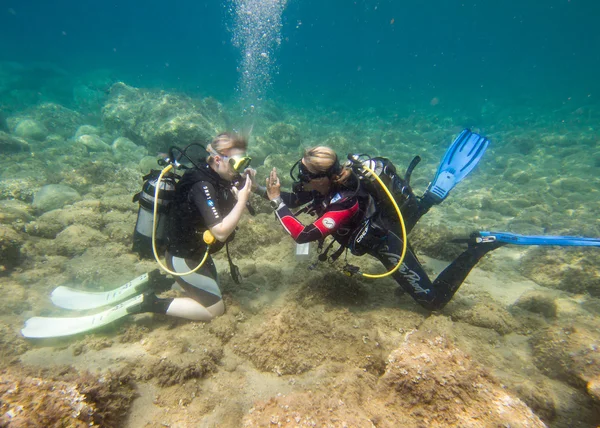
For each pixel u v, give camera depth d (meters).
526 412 1.83
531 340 2.97
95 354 2.64
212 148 2.66
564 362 2.58
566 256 4.25
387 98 26.39
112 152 8.98
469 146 4.06
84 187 6.23
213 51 66.31
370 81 39.97
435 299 3.15
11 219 4.44
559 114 17.44
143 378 2.38
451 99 25.34
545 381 2.54
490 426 1.78
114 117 9.90
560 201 7.06
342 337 2.78
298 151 10.02
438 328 2.98
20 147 8.23
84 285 3.62
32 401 1.62
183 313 2.90
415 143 12.60
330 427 1.79
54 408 1.65
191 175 2.68
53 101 14.92
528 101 23.00
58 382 1.84
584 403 2.36
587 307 3.61
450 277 3.18
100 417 1.96
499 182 8.45
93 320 2.84
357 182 2.78
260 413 1.95
